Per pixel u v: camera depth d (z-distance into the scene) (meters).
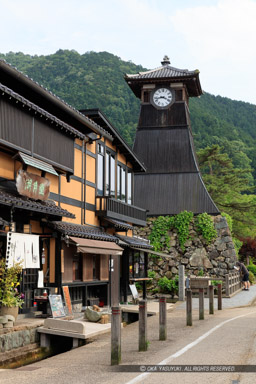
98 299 20.80
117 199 25.28
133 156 26.98
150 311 19.77
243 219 50.19
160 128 39.12
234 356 9.64
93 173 21.45
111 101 99.50
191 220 35.03
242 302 24.59
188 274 34.16
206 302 25.06
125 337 13.80
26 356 12.20
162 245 35.22
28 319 14.23
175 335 13.33
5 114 13.52
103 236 19.64
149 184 37.75
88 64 120.00
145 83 39.50
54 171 15.92
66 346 13.64
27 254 13.76
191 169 37.69
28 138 14.80
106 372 8.69
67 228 16.69
